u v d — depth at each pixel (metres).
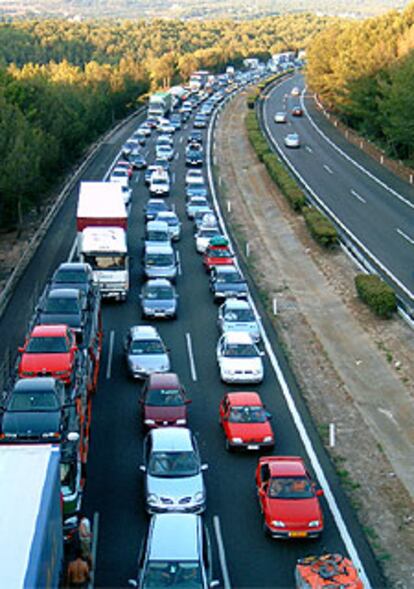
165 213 53.28
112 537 20.64
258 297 41.25
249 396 26.98
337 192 64.38
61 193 62.62
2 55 169.38
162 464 22.42
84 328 30.25
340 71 101.38
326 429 27.27
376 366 32.88
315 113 115.94
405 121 69.81
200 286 42.88
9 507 14.69
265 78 177.62
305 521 20.42
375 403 29.64
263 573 19.31
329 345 35.38
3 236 54.69
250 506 22.36
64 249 47.47
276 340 35.44
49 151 65.12
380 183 68.31
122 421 27.27
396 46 89.44
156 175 66.00
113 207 43.25
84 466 22.91
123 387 30.14
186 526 18.47
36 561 13.13
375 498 22.98
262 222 57.91
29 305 37.81
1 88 63.25
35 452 16.97
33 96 71.44
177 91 133.00
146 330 32.75
